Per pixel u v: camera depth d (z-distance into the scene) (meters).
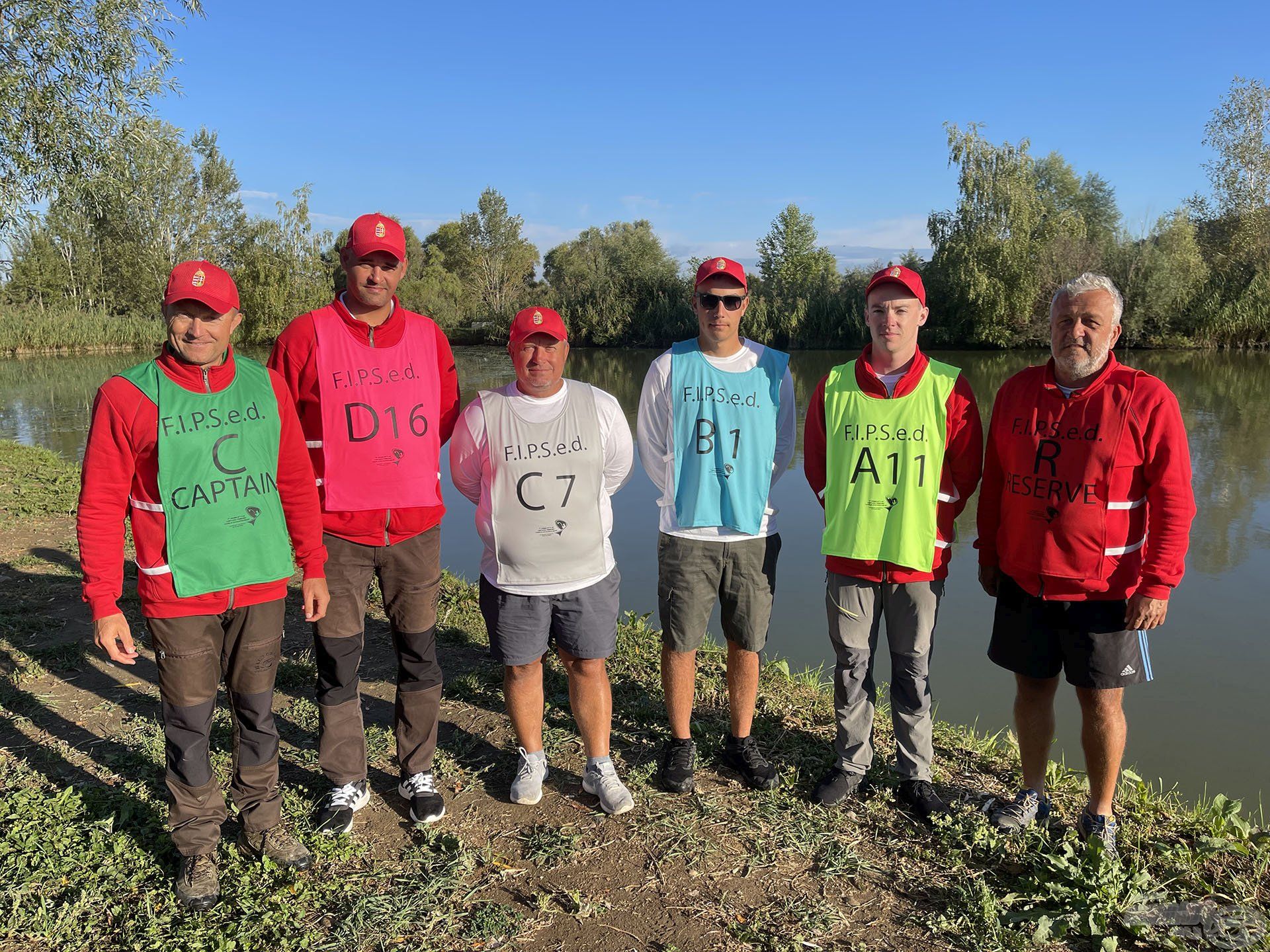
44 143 9.54
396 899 2.74
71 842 2.97
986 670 5.90
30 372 29.06
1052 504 2.94
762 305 40.38
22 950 2.51
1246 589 7.55
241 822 2.95
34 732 3.81
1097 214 50.47
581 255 60.62
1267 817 4.11
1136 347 33.91
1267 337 32.44
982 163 36.62
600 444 3.21
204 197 46.84
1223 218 35.41
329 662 3.13
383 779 3.53
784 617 6.92
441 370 3.29
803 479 12.24
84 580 2.63
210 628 2.73
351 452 3.06
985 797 3.42
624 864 2.99
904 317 3.18
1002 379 24.41
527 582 3.15
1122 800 3.44
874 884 2.90
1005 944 2.60
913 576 3.22
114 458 2.60
